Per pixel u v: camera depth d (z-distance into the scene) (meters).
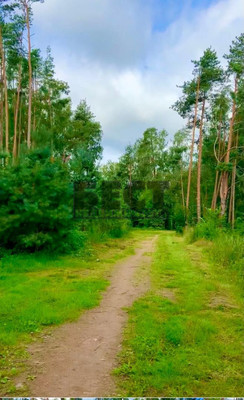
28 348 6.48
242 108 42.09
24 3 30.75
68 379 5.38
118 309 8.93
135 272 13.76
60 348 6.52
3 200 15.90
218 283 11.70
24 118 45.50
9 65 37.75
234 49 39.75
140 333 7.20
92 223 24.09
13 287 10.59
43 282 11.33
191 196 58.62
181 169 61.62
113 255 18.27
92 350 6.45
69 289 10.57
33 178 15.67
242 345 6.65
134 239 28.50
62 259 15.66
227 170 43.38
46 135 20.08
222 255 16.05
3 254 15.31
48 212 15.47
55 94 48.84
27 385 5.18
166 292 10.64
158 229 46.06
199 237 25.66
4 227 15.09
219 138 49.03
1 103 37.41
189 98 39.62
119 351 6.41
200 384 5.24
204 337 6.90
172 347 6.55
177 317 8.13
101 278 12.47
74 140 50.53
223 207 43.97
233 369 5.73
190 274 13.21
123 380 5.38
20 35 32.31
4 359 6.01
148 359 6.07
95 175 26.09
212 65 38.22
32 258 15.12
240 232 26.53
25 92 43.78
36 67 38.88
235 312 8.68
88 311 8.73
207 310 8.81
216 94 39.94
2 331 7.14
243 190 50.97
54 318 7.96
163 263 15.79
